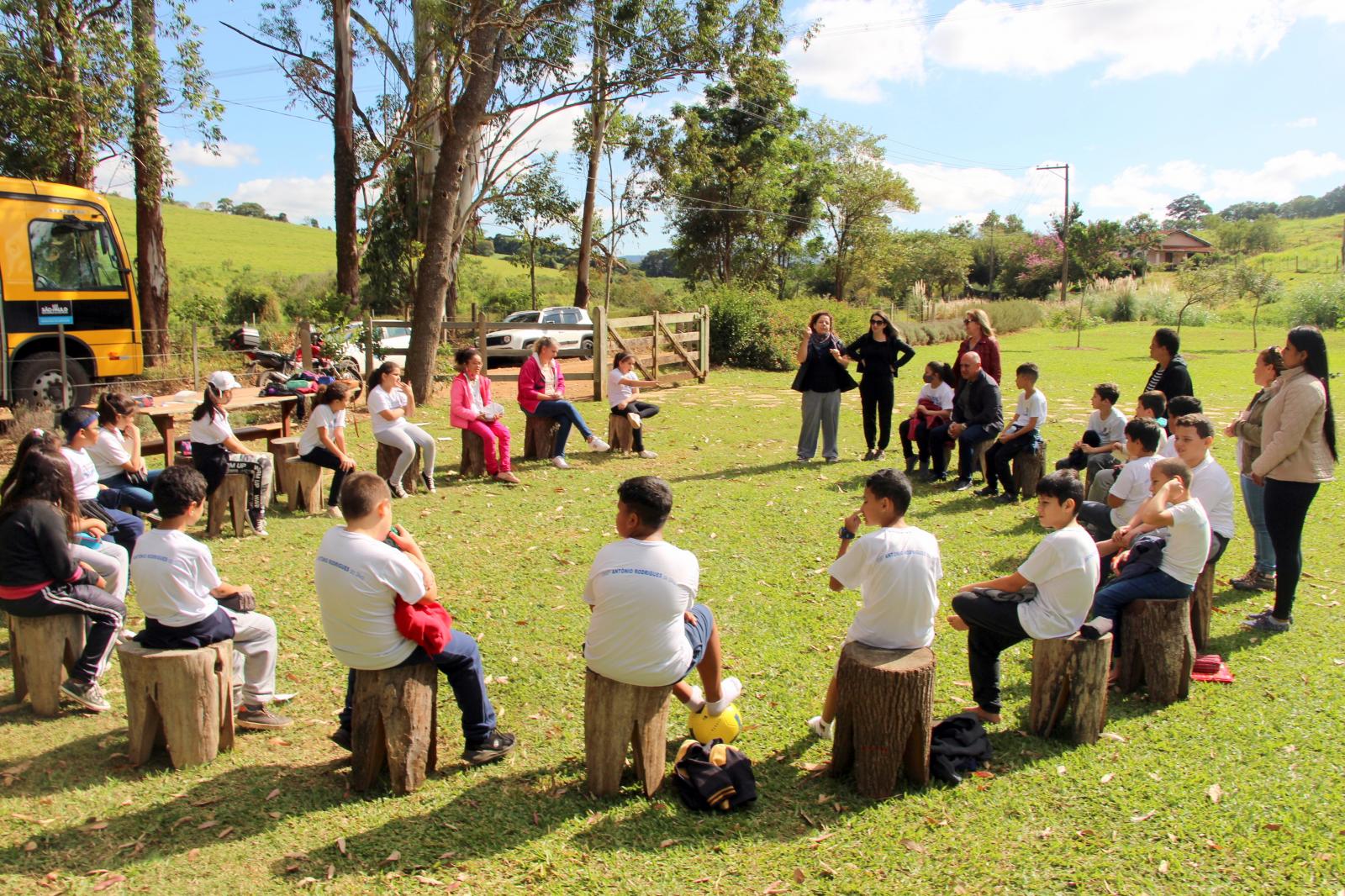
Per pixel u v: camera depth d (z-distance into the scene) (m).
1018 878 3.12
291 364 14.09
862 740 3.59
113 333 12.84
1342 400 14.01
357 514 3.62
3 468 9.40
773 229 38.31
